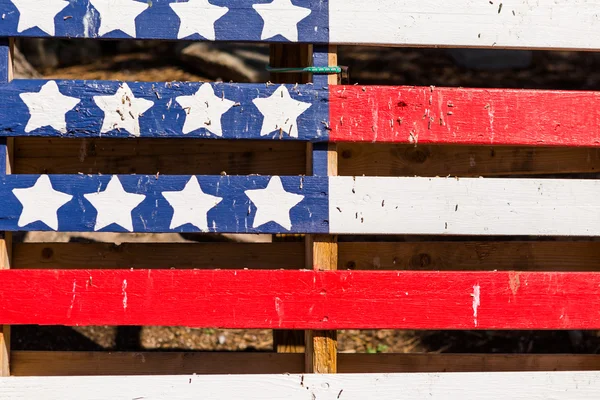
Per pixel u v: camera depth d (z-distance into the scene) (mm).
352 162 2764
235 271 2502
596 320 2551
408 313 2520
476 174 2797
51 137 2645
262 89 2527
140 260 2727
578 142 2584
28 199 2486
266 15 2533
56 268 2705
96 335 3486
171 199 2506
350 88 2545
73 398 2457
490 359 2676
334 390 2502
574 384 2561
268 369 2664
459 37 2562
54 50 4125
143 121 2504
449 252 2764
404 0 2555
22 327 3396
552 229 2553
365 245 2752
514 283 2547
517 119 2572
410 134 2545
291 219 2516
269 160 2791
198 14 2520
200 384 2484
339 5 2545
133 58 4145
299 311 2502
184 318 2488
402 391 2518
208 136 2512
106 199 2496
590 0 2596
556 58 3969
